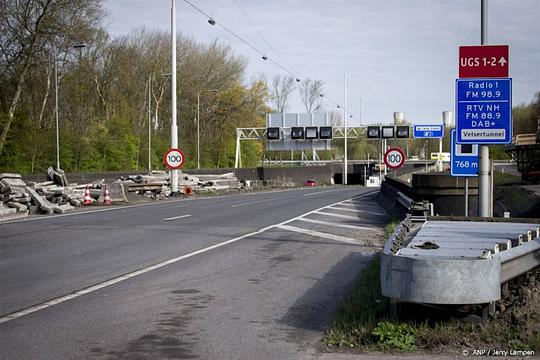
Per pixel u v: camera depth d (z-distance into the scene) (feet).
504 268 21.83
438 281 20.03
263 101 274.57
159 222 61.77
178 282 31.60
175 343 21.29
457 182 58.90
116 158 191.83
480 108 32.96
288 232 53.67
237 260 38.60
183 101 248.52
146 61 235.61
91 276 32.99
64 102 183.01
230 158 256.52
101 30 183.32
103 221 62.75
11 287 30.19
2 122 136.15
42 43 134.31
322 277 33.24
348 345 20.74
